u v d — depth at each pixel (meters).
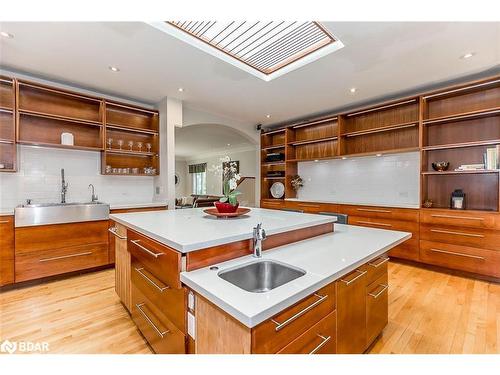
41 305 2.31
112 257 3.27
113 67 2.86
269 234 1.55
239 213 2.14
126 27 2.13
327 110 4.58
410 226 3.38
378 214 3.71
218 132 6.04
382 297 1.75
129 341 1.78
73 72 2.99
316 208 4.52
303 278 1.09
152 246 1.50
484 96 3.17
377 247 1.60
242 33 2.32
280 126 5.83
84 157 3.61
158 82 3.29
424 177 3.42
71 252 2.96
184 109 4.33
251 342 0.85
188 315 1.21
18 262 2.64
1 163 2.98
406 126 3.68
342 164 4.66
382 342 1.77
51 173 3.35
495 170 2.83
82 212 3.04
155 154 4.07
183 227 1.66
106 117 3.76
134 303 1.88
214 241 1.29
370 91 3.62
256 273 1.37
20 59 2.67
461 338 1.82
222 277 1.23
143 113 4.15
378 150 4.16
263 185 5.81
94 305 2.31
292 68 2.89
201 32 2.30
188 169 12.07
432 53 2.55
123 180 3.98
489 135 3.14
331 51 2.51
